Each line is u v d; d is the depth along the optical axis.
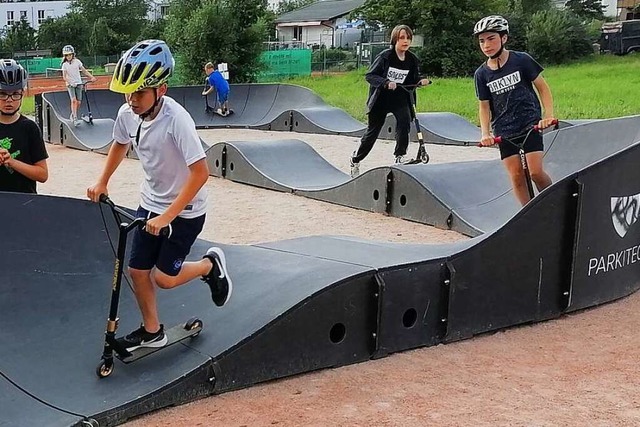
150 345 3.72
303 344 3.88
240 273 4.55
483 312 4.52
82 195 9.52
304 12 74.44
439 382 3.82
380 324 4.11
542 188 6.37
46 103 16.56
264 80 35.12
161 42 3.52
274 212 8.38
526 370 3.98
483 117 6.39
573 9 62.38
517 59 6.16
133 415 3.37
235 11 31.14
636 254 5.41
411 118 10.66
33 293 4.25
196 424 3.34
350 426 3.33
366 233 7.30
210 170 11.19
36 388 3.50
